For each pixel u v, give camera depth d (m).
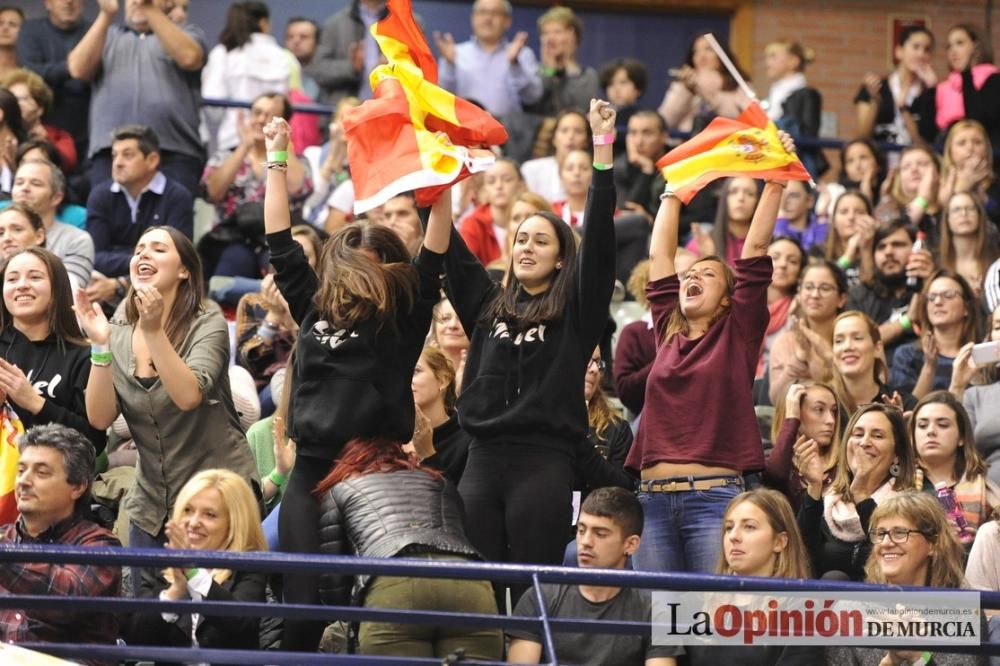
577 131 28.91
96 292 23.73
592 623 13.67
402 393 15.45
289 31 34.03
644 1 40.16
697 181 18.50
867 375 21.09
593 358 19.55
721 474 17.20
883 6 40.47
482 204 27.17
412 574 13.45
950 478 19.14
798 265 24.92
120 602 13.53
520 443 15.92
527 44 39.81
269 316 22.47
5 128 26.12
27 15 36.53
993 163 31.78
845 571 18.28
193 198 27.06
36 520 16.09
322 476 15.23
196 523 15.97
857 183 30.34
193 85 27.81
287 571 13.43
